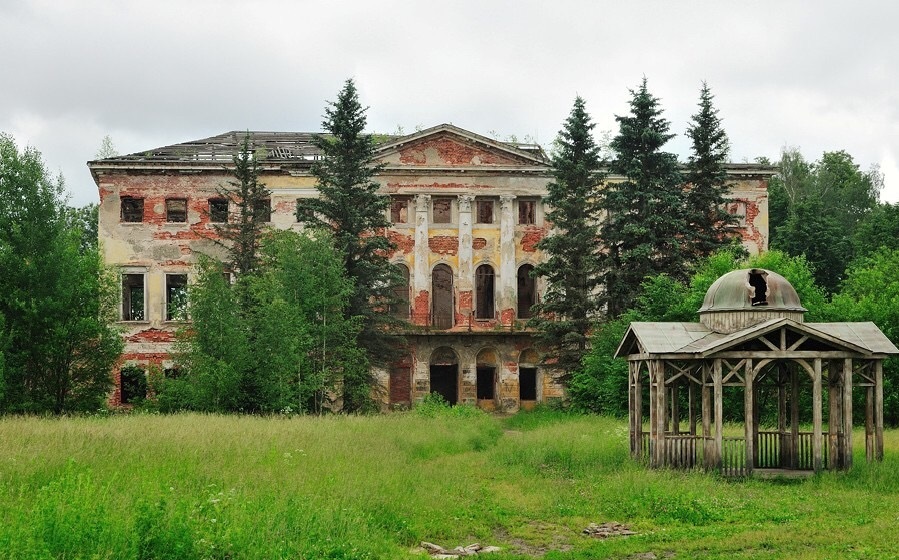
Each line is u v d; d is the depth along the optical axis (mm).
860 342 24578
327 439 26250
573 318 51375
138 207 59531
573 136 51594
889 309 40781
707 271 44562
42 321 41156
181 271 58906
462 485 21609
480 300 61062
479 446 32562
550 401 56906
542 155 62000
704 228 52750
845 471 23688
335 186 51250
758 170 61281
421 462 25281
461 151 60500
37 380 41875
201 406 39562
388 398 58750
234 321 40875
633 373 27375
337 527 14820
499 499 20391
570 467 25922
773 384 33000
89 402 42219
